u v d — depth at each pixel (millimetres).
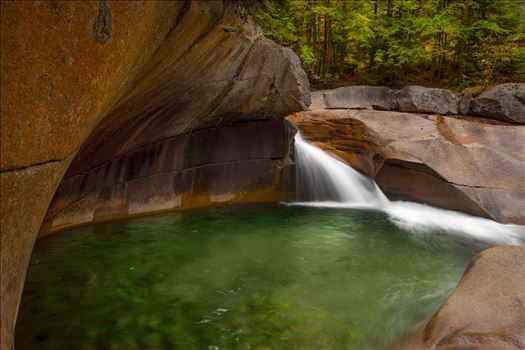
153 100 5070
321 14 13773
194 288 4332
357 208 8266
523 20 11344
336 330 3459
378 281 4641
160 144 6895
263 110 7504
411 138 8188
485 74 11836
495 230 6672
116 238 5930
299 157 8703
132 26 2143
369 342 3277
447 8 11875
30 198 1674
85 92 1869
